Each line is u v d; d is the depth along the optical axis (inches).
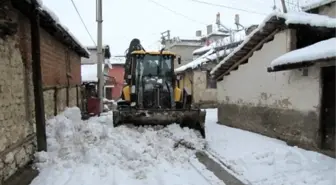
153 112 368.2
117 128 358.9
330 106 281.9
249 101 414.9
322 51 243.6
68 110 411.2
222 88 505.4
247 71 419.5
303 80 301.1
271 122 358.9
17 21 241.1
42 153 258.5
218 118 521.7
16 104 230.5
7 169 204.5
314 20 296.4
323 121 280.1
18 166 225.3
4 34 208.5
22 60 250.8
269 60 362.6
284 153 270.4
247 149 306.3
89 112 610.5
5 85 209.6
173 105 410.3
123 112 367.6
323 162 248.1
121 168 250.2
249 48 400.8
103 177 226.1
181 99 428.8
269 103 364.2
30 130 262.2
